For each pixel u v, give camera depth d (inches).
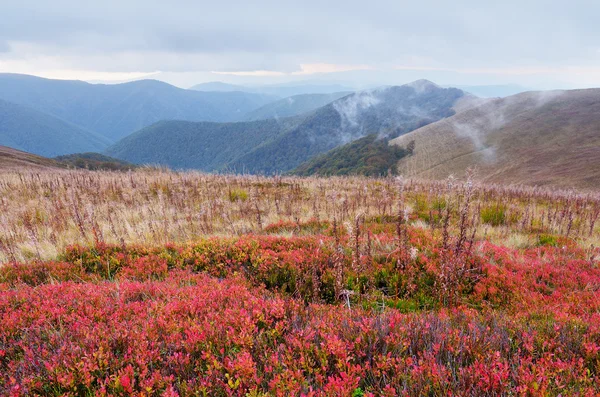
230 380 107.0
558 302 213.9
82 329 145.6
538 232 423.8
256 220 440.5
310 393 99.5
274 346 137.4
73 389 112.4
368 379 121.4
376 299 216.7
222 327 146.2
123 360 125.4
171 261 287.7
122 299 183.3
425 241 323.3
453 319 169.5
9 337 149.9
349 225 216.1
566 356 132.6
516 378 114.7
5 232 345.4
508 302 220.8
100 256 289.9
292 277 247.9
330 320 159.2
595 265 284.0
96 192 538.9
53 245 311.6
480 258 285.0
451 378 115.3
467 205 205.9
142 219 422.9
